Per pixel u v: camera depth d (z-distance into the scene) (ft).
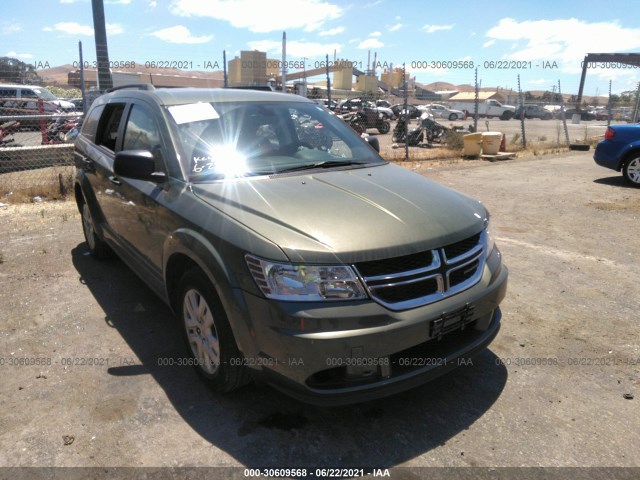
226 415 9.47
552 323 13.25
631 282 15.96
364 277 8.16
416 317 8.37
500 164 42.39
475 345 9.52
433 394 10.23
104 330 12.71
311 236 8.38
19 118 32.04
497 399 10.03
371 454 8.52
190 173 10.73
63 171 32.14
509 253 18.76
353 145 13.47
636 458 8.43
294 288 8.03
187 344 10.66
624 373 10.91
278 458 8.40
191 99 12.54
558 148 56.39
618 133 31.55
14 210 24.62
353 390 8.18
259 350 8.40
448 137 53.01
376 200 9.75
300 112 13.52
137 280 15.97
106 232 15.35
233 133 11.86
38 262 17.54
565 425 9.26
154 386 10.35
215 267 8.80
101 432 8.96
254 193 9.80
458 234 9.31
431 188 11.05
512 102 151.94
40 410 9.54
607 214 24.31
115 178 13.51
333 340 7.86
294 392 8.32
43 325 12.94
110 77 39.58
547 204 26.50
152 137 12.03
